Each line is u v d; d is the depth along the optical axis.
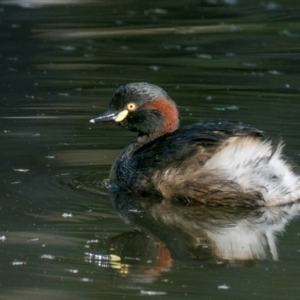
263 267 9.55
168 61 20.62
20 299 8.66
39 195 11.85
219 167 11.48
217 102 17.12
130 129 12.99
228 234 10.73
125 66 20.22
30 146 14.23
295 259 9.79
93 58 20.97
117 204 11.66
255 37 22.70
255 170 11.41
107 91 18.12
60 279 9.09
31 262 9.56
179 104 16.95
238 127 11.65
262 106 16.78
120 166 12.39
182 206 11.67
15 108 16.80
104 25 23.83
